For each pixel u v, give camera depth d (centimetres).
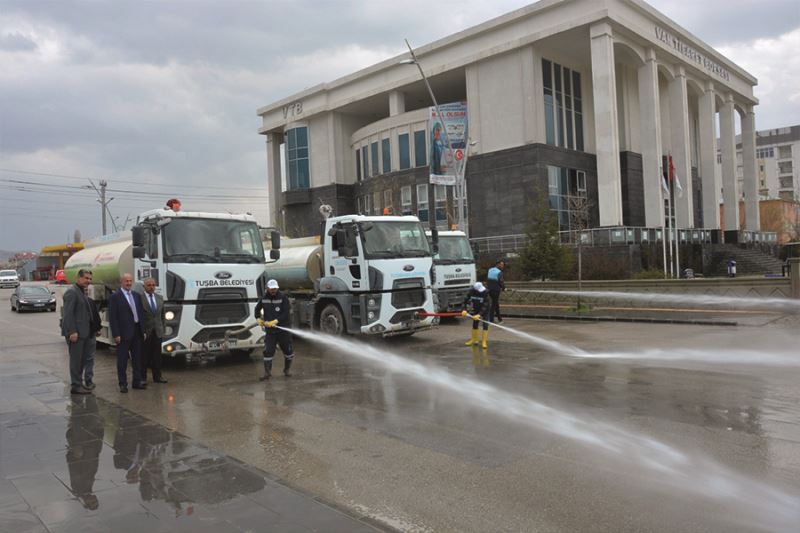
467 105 4053
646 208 3678
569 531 413
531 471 534
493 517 439
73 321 930
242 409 809
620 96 4109
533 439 630
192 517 437
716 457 557
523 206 3731
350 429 690
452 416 736
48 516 441
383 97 4816
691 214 4009
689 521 424
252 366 1180
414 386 928
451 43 4062
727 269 3506
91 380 970
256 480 517
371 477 530
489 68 3912
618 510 445
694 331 1524
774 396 800
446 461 568
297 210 5556
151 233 1138
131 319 959
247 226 1211
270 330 1038
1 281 6362
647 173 3681
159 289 1105
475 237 3972
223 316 1148
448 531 418
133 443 640
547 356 1198
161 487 501
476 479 518
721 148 4909
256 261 1198
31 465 563
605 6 3309
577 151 4000
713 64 4456
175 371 1150
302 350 1395
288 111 5516
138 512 447
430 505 464
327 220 1431
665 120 4559
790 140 11725
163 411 810
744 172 5353
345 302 1372
